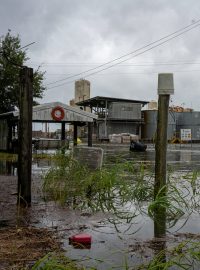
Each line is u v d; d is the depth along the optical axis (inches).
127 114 2770.7
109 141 2539.4
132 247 185.3
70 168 360.2
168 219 248.1
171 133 2778.1
